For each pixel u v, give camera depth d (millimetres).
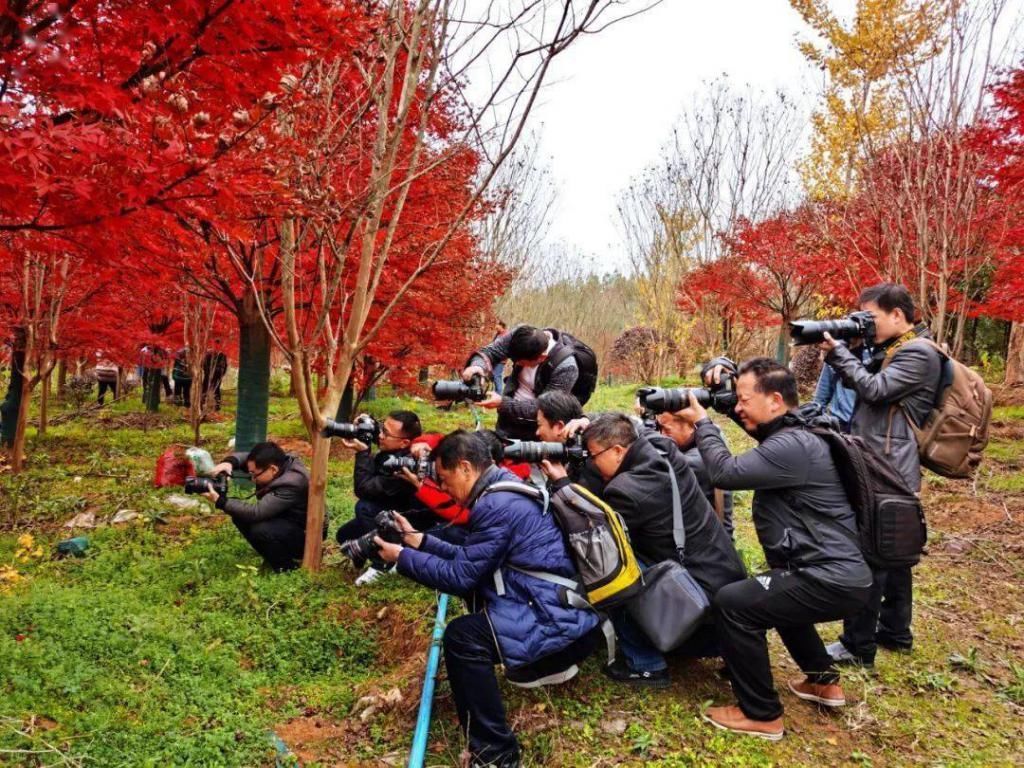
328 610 4473
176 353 14789
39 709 3152
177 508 6957
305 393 4691
